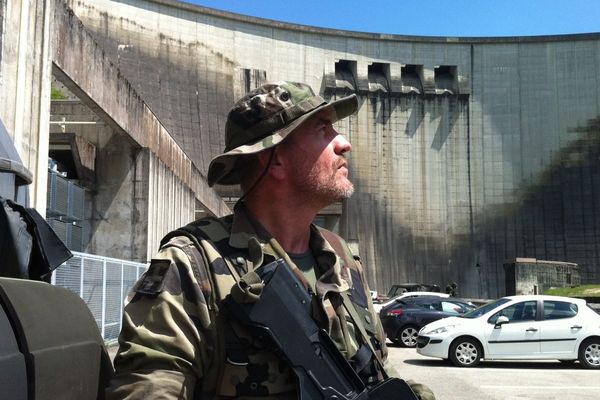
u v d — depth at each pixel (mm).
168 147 20422
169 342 1714
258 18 63969
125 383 1690
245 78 62344
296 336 1834
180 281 1809
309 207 2166
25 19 9961
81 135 17250
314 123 2162
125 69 55281
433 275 63094
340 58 66562
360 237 62062
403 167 65500
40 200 10664
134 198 17031
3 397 1363
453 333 12719
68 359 1700
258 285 1816
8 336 1482
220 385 1792
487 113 67312
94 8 54781
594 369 12320
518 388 9914
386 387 1891
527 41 68062
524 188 65312
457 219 65188
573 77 66375
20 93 9852
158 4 59000
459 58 68438
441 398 8984
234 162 2172
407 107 66875
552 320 12656
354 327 2107
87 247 16656
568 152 64938
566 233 62656
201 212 28938
